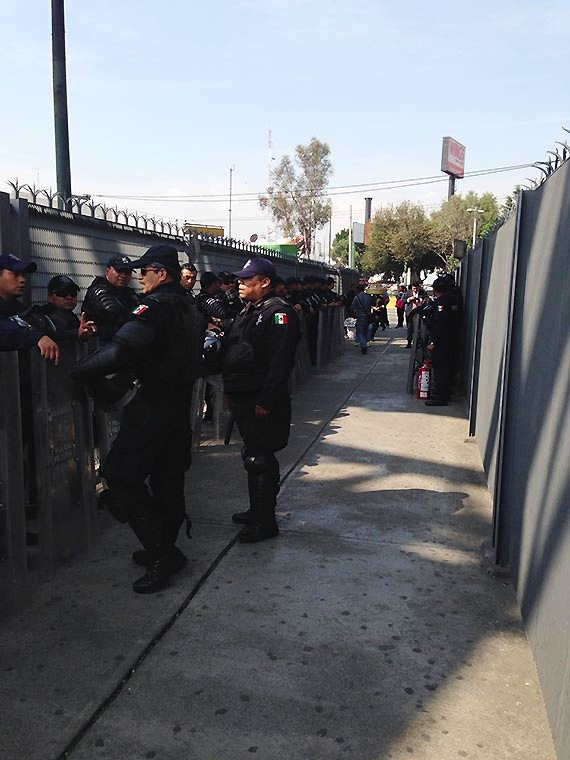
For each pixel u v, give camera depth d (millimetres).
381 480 4988
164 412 3176
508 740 2201
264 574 3400
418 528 4039
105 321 4117
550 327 2723
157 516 3215
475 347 6195
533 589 2715
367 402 8305
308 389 9320
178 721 2289
